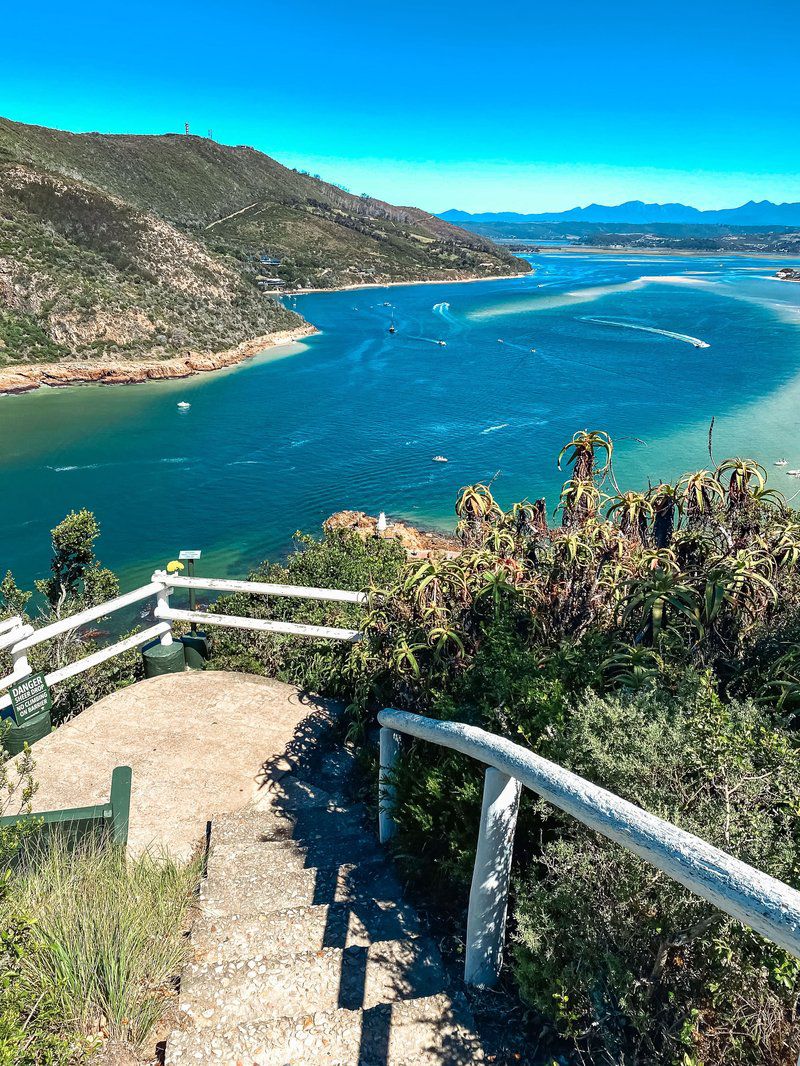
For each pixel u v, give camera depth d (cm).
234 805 429
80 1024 249
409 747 378
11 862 317
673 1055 194
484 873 243
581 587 412
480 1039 234
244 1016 255
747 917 137
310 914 307
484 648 374
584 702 307
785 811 211
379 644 443
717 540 478
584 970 219
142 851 373
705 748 228
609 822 178
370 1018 239
